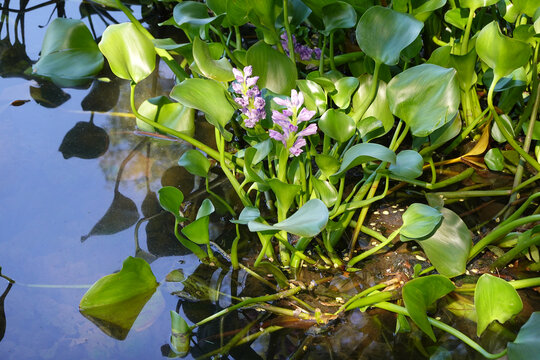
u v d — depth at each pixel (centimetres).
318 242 124
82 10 202
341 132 116
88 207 131
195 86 117
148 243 124
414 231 109
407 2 131
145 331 108
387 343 107
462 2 133
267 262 119
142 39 128
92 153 145
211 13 188
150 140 149
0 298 112
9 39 185
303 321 110
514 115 152
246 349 105
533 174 139
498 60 114
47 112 156
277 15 144
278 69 125
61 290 114
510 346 96
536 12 126
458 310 112
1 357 103
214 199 134
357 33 120
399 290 114
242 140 150
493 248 123
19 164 140
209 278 118
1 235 124
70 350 105
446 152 144
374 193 129
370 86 131
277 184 108
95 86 167
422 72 115
